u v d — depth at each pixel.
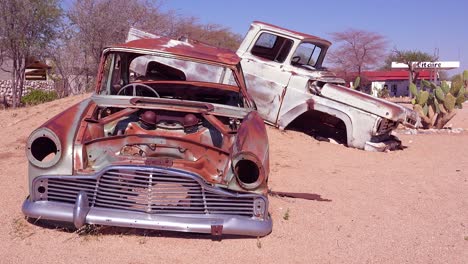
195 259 3.86
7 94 25.11
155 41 6.07
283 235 4.46
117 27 20.59
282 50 9.66
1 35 20.81
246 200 4.08
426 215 5.39
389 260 4.12
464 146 10.73
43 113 10.52
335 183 6.63
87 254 3.83
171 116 5.18
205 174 4.16
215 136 5.07
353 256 4.16
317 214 5.18
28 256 3.76
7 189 5.48
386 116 9.09
